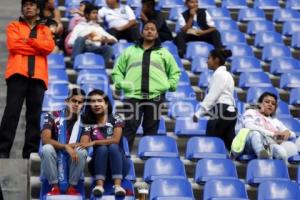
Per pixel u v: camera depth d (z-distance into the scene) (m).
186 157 28.11
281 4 41.31
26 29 27.28
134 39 34.81
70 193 24.55
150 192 25.67
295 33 37.66
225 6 40.06
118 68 28.22
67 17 36.41
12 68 26.94
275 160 27.67
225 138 29.05
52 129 25.06
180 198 25.41
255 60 34.59
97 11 33.62
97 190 24.42
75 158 24.50
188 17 35.53
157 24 35.19
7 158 26.73
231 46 35.84
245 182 27.73
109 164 24.81
